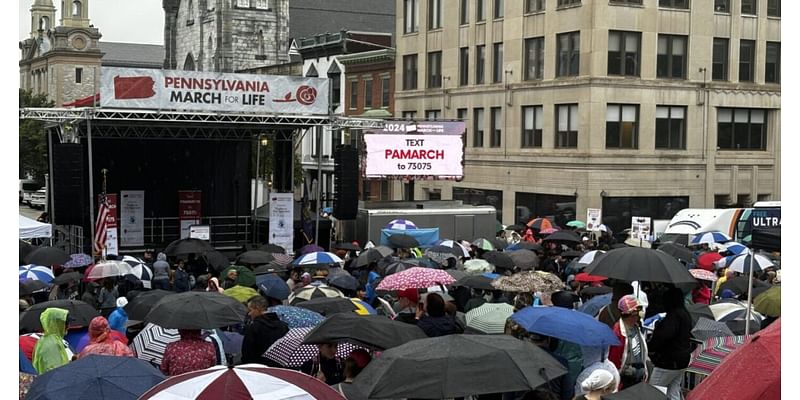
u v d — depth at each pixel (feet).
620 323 34.76
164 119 104.22
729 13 174.81
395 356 24.93
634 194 167.63
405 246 85.10
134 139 132.46
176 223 137.39
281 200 109.60
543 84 173.06
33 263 70.74
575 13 165.89
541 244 96.12
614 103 165.17
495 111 188.03
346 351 34.19
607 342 31.86
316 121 112.57
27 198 285.02
